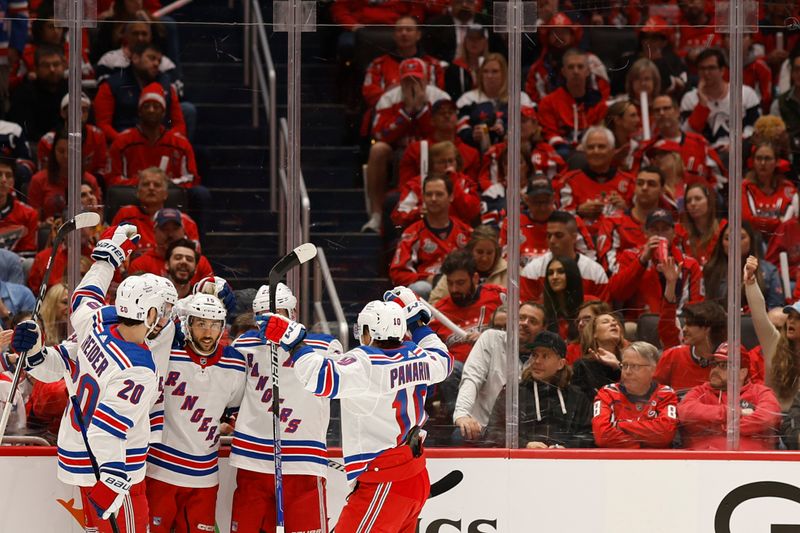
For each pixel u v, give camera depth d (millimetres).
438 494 14883
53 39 15062
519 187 15258
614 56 15336
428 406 15125
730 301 15125
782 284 15203
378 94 15297
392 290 14453
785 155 15375
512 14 15281
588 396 15141
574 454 14820
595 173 15305
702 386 15102
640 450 14859
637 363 15125
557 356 15141
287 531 14219
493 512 14898
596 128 15320
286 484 14156
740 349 15141
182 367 13961
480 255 15258
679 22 15297
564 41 15297
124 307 13008
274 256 15336
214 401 14062
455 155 15320
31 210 15094
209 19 15219
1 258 15023
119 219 15180
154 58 15195
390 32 15281
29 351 13492
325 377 12688
